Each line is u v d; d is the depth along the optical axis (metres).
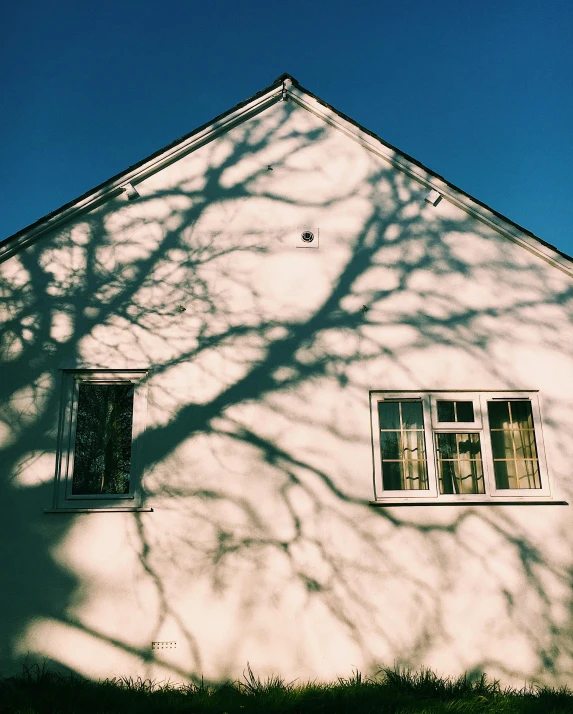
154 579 6.71
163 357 7.32
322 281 7.63
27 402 7.12
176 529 6.85
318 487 7.04
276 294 7.57
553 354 7.54
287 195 7.88
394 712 5.82
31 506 6.84
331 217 7.84
